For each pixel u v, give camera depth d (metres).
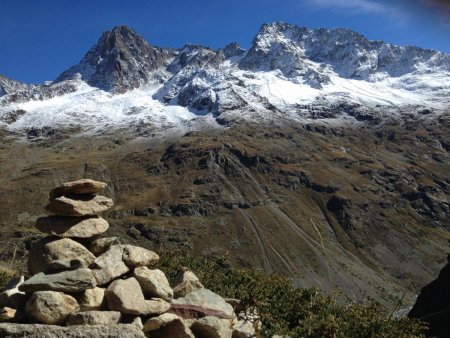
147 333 1.67
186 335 1.67
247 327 1.92
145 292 1.73
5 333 1.46
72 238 1.80
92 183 1.86
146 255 1.80
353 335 2.03
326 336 1.96
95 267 1.70
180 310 1.81
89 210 1.81
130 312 1.61
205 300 1.90
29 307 1.54
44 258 1.71
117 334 1.50
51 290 1.57
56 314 1.53
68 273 1.62
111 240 1.83
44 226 1.78
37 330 1.47
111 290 1.63
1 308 1.58
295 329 2.01
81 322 1.52
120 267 1.72
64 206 1.79
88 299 1.60
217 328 1.75
